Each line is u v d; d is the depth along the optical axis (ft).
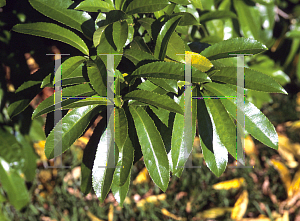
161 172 3.19
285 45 6.18
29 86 3.35
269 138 3.23
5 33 3.76
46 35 3.24
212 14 4.01
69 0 3.36
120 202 3.28
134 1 3.29
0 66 3.80
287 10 6.17
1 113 3.92
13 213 5.38
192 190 5.68
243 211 5.47
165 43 3.27
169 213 5.47
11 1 3.76
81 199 5.54
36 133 4.22
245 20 4.33
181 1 3.32
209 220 5.49
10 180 4.32
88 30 3.34
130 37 3.37
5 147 4.02
